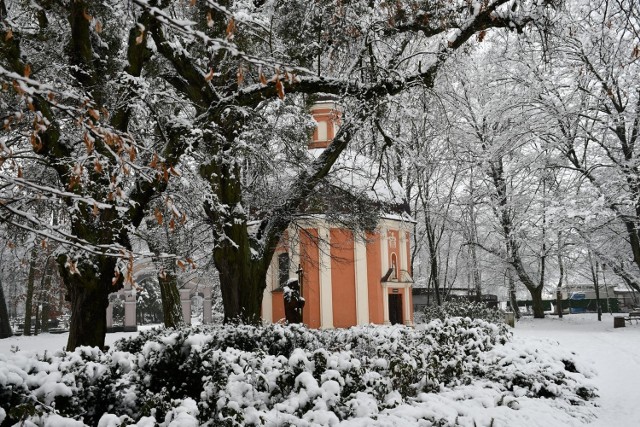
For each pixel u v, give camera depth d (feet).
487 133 110.83
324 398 21.49
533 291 127.75
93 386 19.70
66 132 33.45
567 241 107.65
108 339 94.22
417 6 43.80
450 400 27.43
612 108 91.61
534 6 44.88
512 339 44.45
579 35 75.72
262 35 43.65
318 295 105.29
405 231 118.42
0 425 16.19
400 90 46.65
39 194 17.75
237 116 48.44
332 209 61.67
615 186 88.53
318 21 44.21
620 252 104.68
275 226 53.21
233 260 47.93
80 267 34.19
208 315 119.44
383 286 109.50
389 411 23.85
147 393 20.24
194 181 41.06
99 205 17.90
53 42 38.60
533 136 96.17
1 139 16.39
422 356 31.63
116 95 38.78
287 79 15.01
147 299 178.19
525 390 32.58
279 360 24.56
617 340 69.21
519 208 111.55
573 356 42.47
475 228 129.80
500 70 104.32
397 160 60.29
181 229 56.49
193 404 18.63
